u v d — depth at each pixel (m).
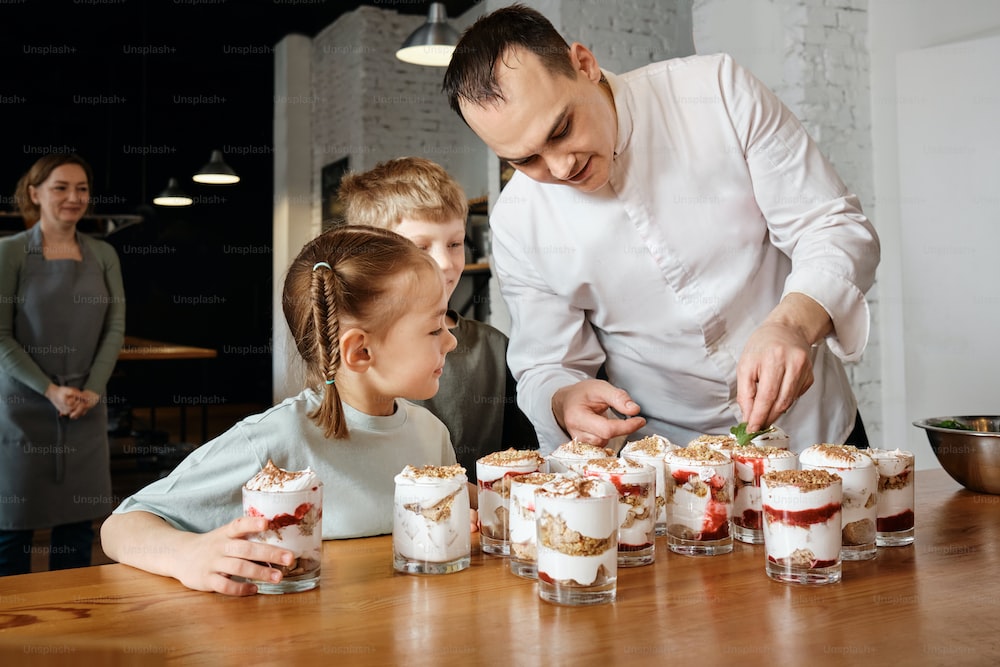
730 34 3.75
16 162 7.51
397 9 6.16
